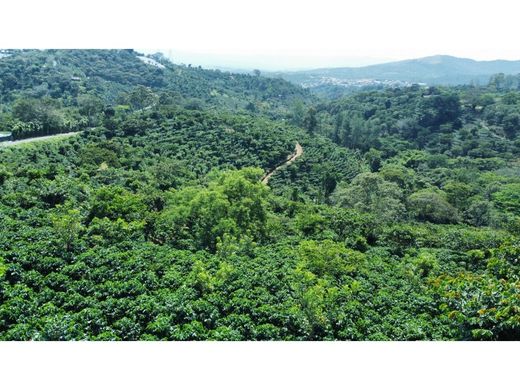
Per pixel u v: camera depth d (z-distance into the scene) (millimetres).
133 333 22188
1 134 82062
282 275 31641
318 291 26750
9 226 33719
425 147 128750
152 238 40031
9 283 25734
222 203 42281
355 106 164875
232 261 34031
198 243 39938
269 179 82312
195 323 22828
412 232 47656
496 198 77750
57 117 92938
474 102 150625
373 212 60000
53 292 24938
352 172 95125
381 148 120562
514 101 147375
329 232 46375
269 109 183750
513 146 121188
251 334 23188
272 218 49438
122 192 46125
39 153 69000
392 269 37562
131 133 90750
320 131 136875
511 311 21672
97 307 23812
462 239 46375
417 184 84562
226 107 164875
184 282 28000
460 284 27484
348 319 24875
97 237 33438
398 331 23906
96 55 196375
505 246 38031
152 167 67625
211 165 80750
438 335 23500
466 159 109562
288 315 24359
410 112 146375
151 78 186625
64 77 152375
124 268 29406
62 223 31484
